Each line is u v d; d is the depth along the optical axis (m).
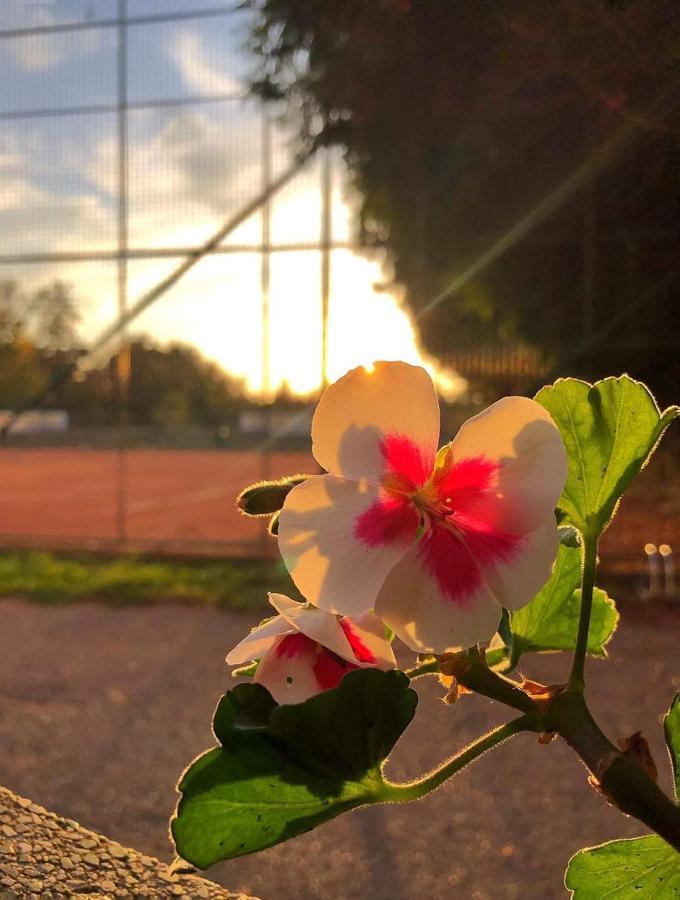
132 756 2.94
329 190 6.62
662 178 5.54
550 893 2.03
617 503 0.65
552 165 5.82
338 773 0.56
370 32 5.73
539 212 6.18
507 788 2.65
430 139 6.22
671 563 5.64
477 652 0.61
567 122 5.45
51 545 7.45
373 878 2.11
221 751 0.56
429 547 0.56
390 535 0.56
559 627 0.79
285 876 2.12
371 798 0.58
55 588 5.94
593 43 4.31
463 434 0.57
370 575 0.55
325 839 2.33
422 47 5.56
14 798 1.46
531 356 6.37
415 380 0.57
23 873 1.12
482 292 6.43
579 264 6.23
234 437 22.33
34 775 2.77
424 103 5.95
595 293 6.14
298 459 18.14
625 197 5.88
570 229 6.16
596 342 6.14
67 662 4.21
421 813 2.49
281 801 0.57
